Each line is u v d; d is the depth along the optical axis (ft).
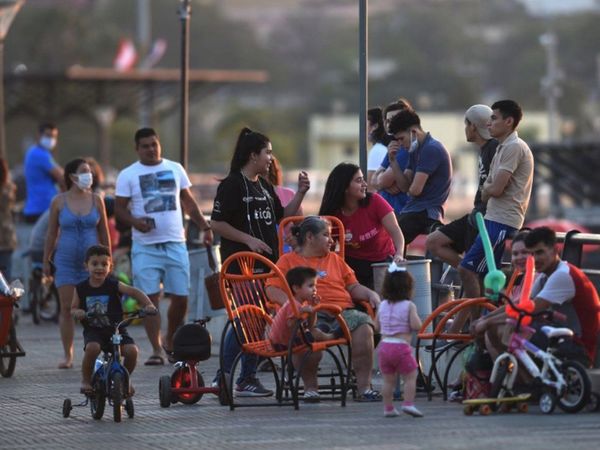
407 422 79.92
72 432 81.51
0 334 105.60
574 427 75.92
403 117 107.04
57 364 116.16
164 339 126.11
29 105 309.42
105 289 88.33
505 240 94.99
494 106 94.58
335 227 96.43
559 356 82.02
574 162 352.08
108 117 315.99
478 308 93.91
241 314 89.35
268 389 96.89
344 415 83.92
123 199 115.85
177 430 80.48
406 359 81.66
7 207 146.82
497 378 82.23
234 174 97.09
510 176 94.02
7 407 92.63
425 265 96.17
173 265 115.55
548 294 83.05
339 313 87.25
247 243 95.71
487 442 72.08
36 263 150.30
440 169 106.83
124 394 85.40
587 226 329.72
